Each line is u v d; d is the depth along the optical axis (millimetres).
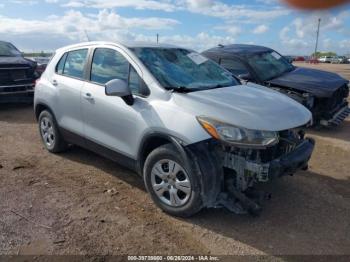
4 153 5684
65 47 5383
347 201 4230
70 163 5270
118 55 4359
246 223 3684
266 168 3305
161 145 3809
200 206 3539
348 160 5684
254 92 4176
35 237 3338
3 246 3191
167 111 3641
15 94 9078
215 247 3273
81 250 3164
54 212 3807
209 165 3430
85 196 4207
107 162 5316
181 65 4422
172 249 3223
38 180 4641
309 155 3863
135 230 3502
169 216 3783
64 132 5188
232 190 3494
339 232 3564
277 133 3396
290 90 7152
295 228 3617
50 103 5297
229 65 7840
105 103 4297
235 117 3369
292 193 4406
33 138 6582
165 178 3727
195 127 3420
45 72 5566
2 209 3846
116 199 4145
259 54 8078
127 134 4070
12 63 8914
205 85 4191
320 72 8195
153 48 4473
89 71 4707
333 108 7559
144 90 3930
